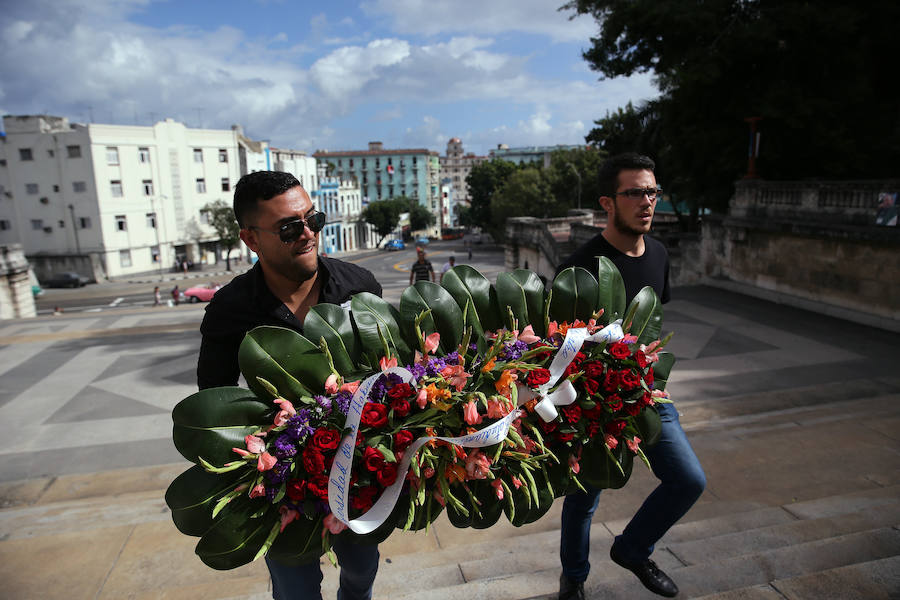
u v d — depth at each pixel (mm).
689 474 1991
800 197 9789
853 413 5070
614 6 14055
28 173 37969
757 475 3943
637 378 1701
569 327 1701
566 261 2344
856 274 8484
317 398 1358
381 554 3262
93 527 3715
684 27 12859
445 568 2820
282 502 1341
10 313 19359
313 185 59594
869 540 2621
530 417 1605
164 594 2738
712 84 12953
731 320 8758
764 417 5121
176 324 11570
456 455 1413
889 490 3467
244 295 1535
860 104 12570
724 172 13859
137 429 6125
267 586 2779
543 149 112625
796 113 11922
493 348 1535
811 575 2266
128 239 40219
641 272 2283
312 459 1269
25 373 8172
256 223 1456
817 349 7172
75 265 38438
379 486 1391
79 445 5758
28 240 38688
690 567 2467
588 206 46625
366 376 1470
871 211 8469
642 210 2158
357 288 1698
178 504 1321
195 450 1303
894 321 7805
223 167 45281
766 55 12477
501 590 2426
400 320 1576
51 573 3041
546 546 3023
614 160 2227
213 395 1320
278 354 1371
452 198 126688
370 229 76938
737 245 11195
